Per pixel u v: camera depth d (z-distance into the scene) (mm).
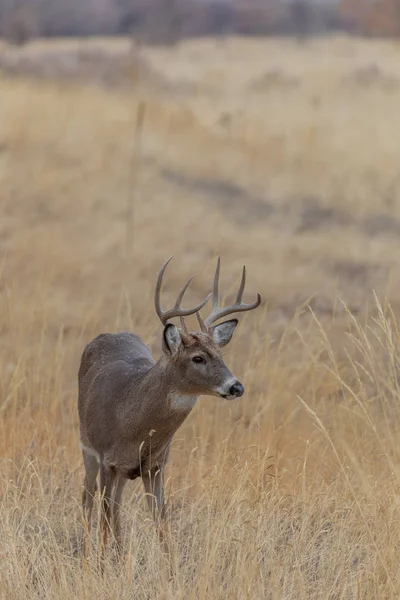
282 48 147875
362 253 44688
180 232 46188
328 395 26891
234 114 78938
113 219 47156
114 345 21844
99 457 20359
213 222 48594
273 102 93938
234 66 125875
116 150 58312
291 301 37094
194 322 32250
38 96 64688
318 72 114938
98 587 17641
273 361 28312
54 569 18750
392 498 20062
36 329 31547
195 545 19750
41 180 49906
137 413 19281
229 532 19000
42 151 55094
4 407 23719
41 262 38688
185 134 66688
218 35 189750
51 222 45594
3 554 18516
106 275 38656
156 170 56656
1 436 23641
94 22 169875
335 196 55344
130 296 36344
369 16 169375
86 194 49688
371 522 19562
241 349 31531
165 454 19844
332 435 23891
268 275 40375
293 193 56000
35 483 21750
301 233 48625
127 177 54062
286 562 18391
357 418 24406
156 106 73125
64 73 89062
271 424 23812
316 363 25172
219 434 24609
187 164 59875
